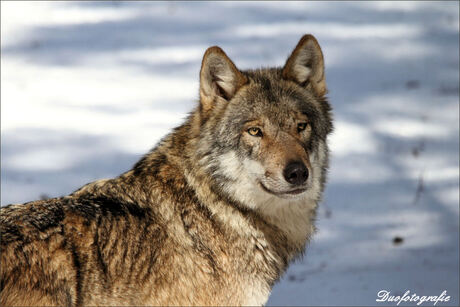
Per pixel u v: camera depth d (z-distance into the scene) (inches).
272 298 413.7
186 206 309.3
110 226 289.9
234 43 926.4
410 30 970.1
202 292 301.3
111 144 648.4
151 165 317.1
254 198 311.6
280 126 308.2
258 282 315.0
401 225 514.0
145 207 303.7
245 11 1062.4
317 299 409.1
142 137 662.5
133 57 885.8
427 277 428.8
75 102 746.8
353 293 413.7
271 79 324.5
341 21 1015.6
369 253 473.4
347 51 906.1
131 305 286.8
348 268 452.8
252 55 877.2
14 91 766.5
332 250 482.0
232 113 313.3
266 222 319.0
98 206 293.6
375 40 941.2
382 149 650.8
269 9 1066.7
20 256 265.7
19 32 962.1
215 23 1010.1
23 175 582.9
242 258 311.0
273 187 299.9
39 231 274.5
